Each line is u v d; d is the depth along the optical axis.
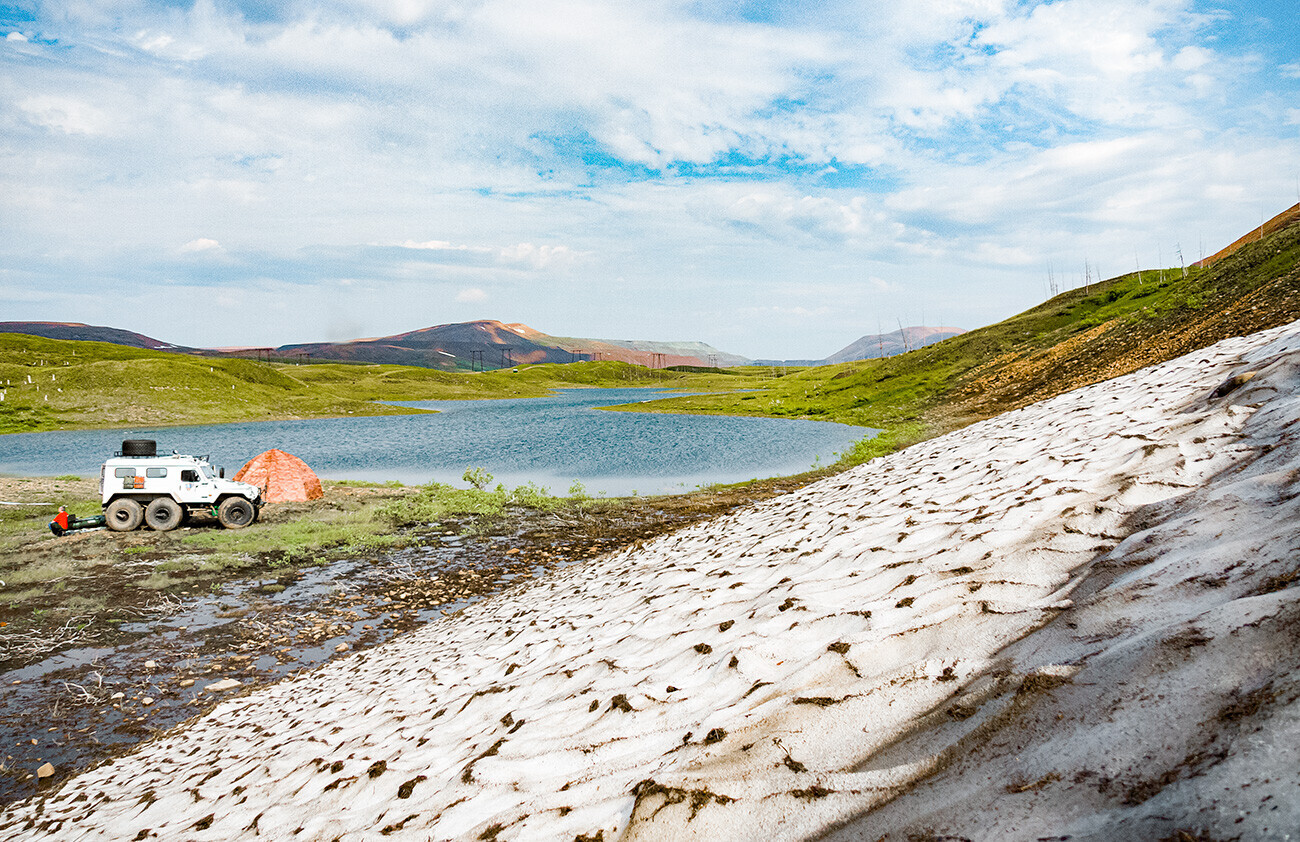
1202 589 2.53
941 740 2.47
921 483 9.05
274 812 5.05
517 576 19.05
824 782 2.54
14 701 11.29
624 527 25.41
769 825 2.45
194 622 15.10
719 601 6.45
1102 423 7.72
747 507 16.81
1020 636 3.04
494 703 5.77
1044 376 66.25
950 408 70.19
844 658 3.53
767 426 78.00
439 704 6.62
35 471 50.19
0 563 19.03
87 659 13.01
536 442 64.62
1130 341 60.22
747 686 3.80
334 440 72.50
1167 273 98.81
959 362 94.75
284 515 26.88
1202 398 6.70
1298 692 1.66
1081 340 73.25
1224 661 1.98
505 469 46.47
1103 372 54.25
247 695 11.42
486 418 106.94
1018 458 7.72
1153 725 1.92
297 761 6.32
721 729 3.28
